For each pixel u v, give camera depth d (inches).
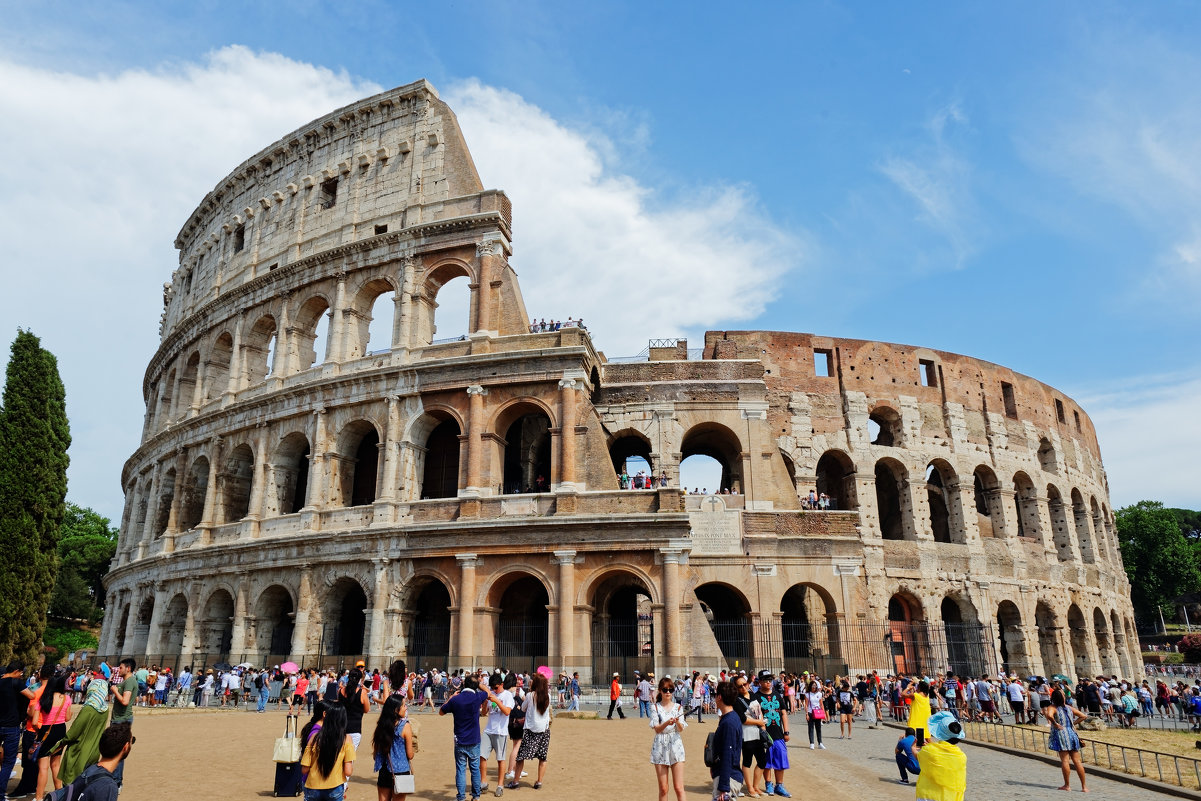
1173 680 3676.2
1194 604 5693.9
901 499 2748.5
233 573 2346.2
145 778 933.2
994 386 3063.5
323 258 2522.1
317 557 2176.4
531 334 2206.0
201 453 2679.6
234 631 2271.2
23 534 2322.8
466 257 2341.3
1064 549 3127.5
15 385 2450.8
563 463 2060.8
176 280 3383.4
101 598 4739.2
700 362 2455.7
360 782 920.9
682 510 1985.7
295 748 837.8
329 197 2731.3
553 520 1984.5
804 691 1813.5
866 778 1008.2
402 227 2449.6
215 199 3120.1
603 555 1984.5
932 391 2891.2
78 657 3469.5
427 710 1795.0
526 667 1980.8
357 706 797.2
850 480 2684.5
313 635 2138.3
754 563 2204.7
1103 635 3186.5
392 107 2632.9
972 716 1745.8
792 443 2650.1
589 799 830.5
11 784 919.7
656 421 2389.3
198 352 2938.0
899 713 1793.8
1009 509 2910.9
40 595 2358.5
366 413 2293.3
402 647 2046.0
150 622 2711.6
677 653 1876.2
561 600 1942.7
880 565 2546.8
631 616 2353.6
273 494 2412.6
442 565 2066.9
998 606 2780.5
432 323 2417.6
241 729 1454.2
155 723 1568.7
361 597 2404.0
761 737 888.3
